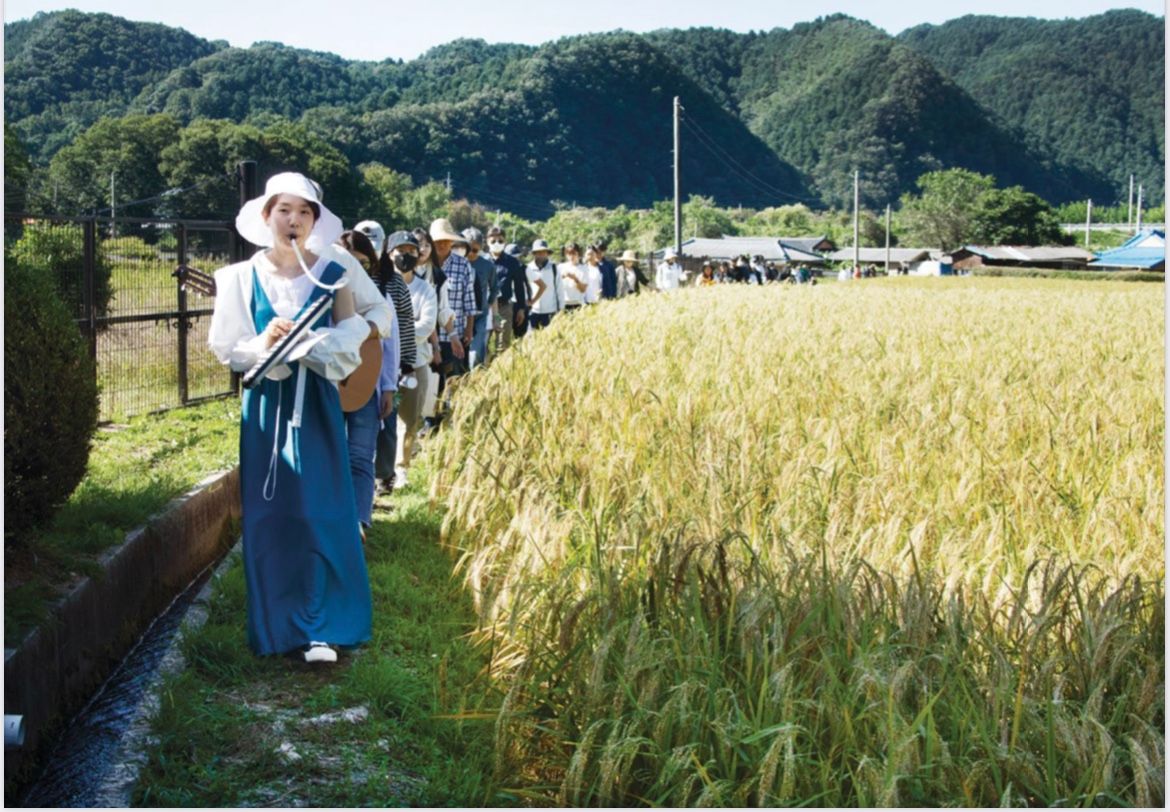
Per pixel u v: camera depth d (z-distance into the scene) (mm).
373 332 5695
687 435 7328
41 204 33438
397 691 4660
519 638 4926
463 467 7961
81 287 9203
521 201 176000
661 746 3918
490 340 16219
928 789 3846
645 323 15023
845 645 4324
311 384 5133
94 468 7398
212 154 64438
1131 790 3988
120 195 62969
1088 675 4324
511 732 4250
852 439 7621
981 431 8164
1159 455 7617
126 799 3855
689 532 5312
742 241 123125
